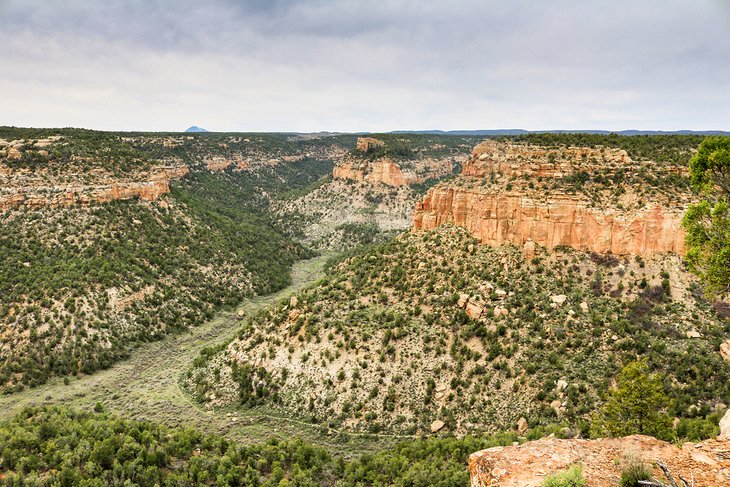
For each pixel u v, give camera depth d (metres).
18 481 37.81
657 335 52.03
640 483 19.27
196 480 42.84
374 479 44.22
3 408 61.84
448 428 51.72
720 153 33.62
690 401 44.69
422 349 60.00
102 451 43.25
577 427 45.25
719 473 19.80
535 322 57.53
